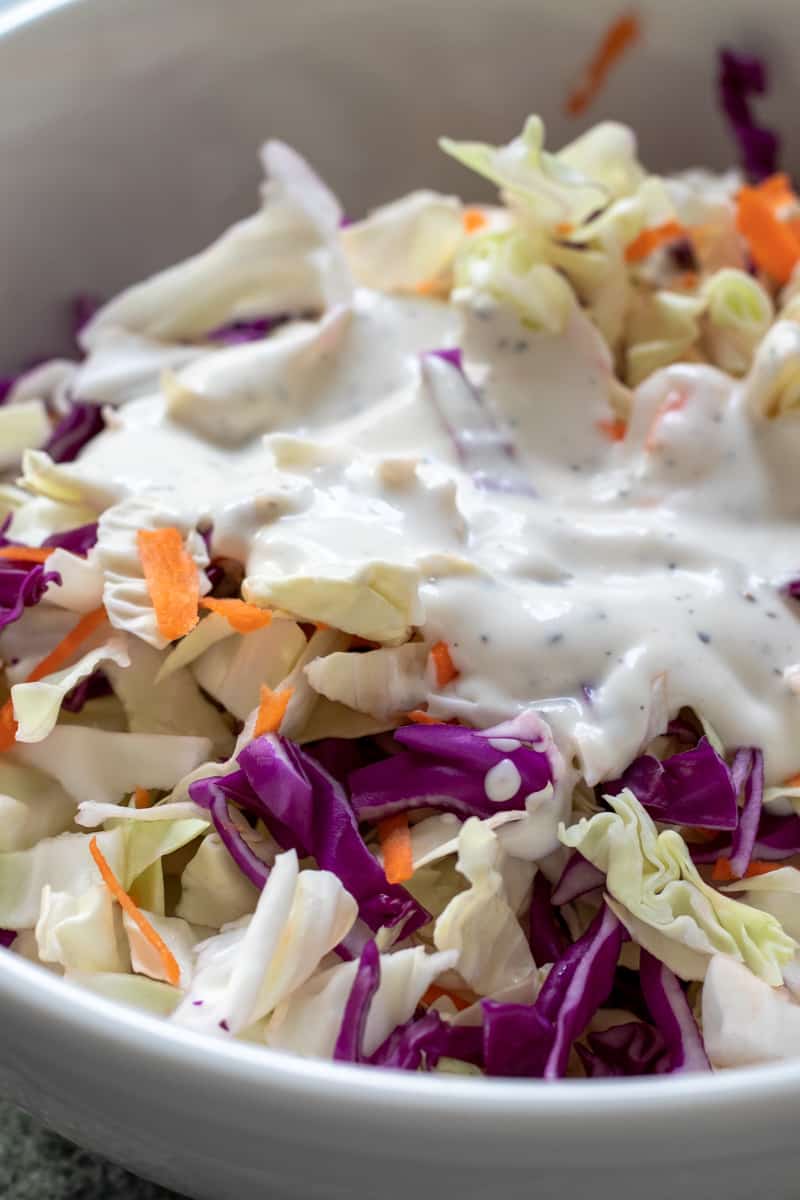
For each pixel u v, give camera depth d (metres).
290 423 0.57
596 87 0.65
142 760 0.51
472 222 0.61
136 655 0.52
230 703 0.51
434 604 0.51
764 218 0.60
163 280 0.62
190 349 0.62
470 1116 0.41
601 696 0.50
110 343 0.62
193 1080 0.42
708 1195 0.42
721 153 0.66
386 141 0.66
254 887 0.50
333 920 0.47
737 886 0.50
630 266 0.60
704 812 0.50
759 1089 0.41
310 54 0.64
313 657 0.51
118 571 0.52
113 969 0.49
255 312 0.62
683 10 0.63
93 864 0.50
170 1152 0.43
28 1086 0.44
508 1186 0.41
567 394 0.57
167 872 0.51
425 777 0.50
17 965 0.43
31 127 0.61
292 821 0.49
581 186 0.58
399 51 0.64
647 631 0.51
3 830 0.50
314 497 0.53
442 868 0.50
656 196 0.61
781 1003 0.47
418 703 0.51
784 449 0.56
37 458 0.54
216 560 0.53
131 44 0.62
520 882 0.49
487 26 0.64
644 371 0.59
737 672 0.51
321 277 0.61
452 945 0.48
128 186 0.64
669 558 0.53
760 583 0.53
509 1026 0.47
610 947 0.49
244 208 0.66
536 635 0.51
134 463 0.55
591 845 0.49
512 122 0.66
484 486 0.55
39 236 0.63
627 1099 0.41
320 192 0.61
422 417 0.56
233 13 0.62
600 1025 0.49
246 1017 0.46
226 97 0.64
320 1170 0.42
